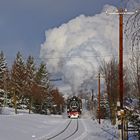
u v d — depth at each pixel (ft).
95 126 192.85
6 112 303.89
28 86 357.41
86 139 117.80
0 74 347.15
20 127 153.99
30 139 116.26
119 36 96.27
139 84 72.49
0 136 114.21
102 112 277.44
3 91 351.46
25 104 393.29
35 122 199.82
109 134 135.03
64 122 229.66
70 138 121.60
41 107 406.82
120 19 93.40
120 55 97.25
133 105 82.69
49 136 130.31
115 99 189.98
